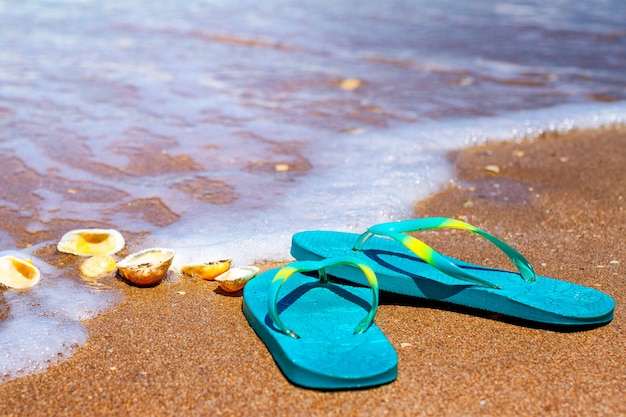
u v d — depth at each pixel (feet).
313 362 2.33
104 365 2.45
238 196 3.45
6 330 2.58
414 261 2.74
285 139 4.07
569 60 5.72
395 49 6.07
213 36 6.44
